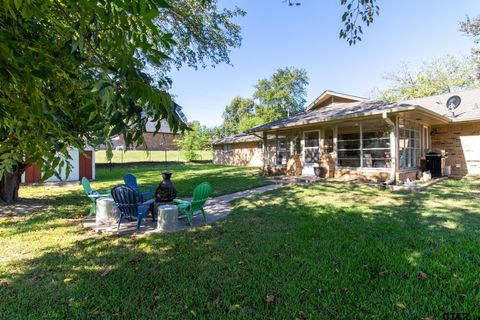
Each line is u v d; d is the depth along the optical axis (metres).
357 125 10.75
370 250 3.39
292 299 2.36
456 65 21.98
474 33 11.12
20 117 1.15
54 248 3.64
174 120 1.23
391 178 8.84
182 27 6.92
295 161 12.30
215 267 3.02
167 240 3.94
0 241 3.93
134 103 1.15
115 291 2.53
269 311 2.21
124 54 1.11
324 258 3.19
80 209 6.21
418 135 11.10
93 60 1.24
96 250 3.56
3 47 0.94
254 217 5.18
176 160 26.00
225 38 7.98
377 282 2.62
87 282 2.70
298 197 7.18
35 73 1.06
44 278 2.79
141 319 2.12
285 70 35.88
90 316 2.16
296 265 3.02
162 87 1.34
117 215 5.02
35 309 2.26
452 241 3.64
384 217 4.98
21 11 1.03
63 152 1.35
